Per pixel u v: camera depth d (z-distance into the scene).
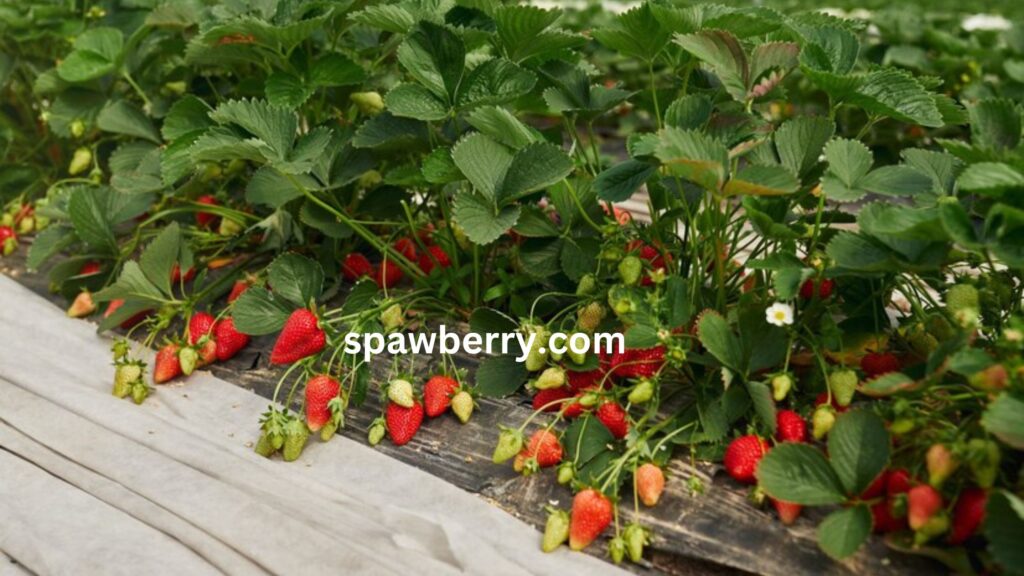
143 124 1.10
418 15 0.85
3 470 0.75
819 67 0.74
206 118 0.94
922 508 0.56
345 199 1.00
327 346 0.80
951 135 1.41
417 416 0.77
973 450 0.55
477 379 0.79
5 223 1.21
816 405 0.72
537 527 0.67
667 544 0.64
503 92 0.81
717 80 0.89
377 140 0.87
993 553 0.52
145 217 1.20
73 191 0.98
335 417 0.76
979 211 0.68
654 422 0.74
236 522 0.67
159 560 0.64
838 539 0.57
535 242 0.85
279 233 0.98
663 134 0.65
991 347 0.70
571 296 0.85
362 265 0.98
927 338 0.72
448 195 1.01
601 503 0.63
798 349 0.76
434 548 0.64
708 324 0.68
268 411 0.81
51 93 1.28
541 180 0.75
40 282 1.12
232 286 1.00
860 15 2.14
